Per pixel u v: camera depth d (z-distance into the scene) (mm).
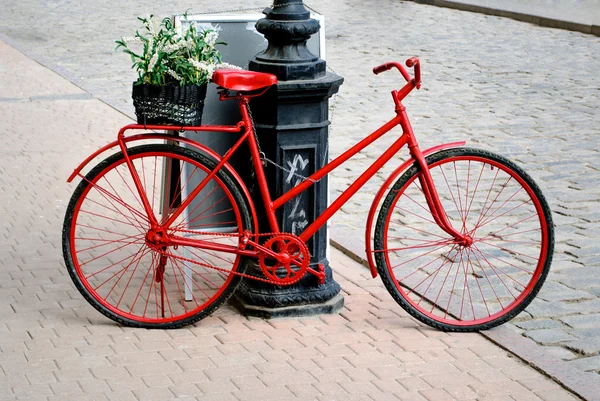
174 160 5273
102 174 5055
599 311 5375
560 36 15727
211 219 5453
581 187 7742
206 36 4977
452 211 7141
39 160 8547
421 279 5836
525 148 8930
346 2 21031
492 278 5859
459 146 5109
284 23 5047
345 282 5828
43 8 19719
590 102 10906
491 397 4352
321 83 5062
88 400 4289
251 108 5211
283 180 5164
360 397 4348
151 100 4867
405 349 4867
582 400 4328
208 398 4328
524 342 4930
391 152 5074
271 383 4473
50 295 5523
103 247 6340
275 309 5227
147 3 20344
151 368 4625
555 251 6305
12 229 6715
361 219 7133
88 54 14172
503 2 19047
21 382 4449
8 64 13266
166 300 5477
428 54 14164
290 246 5082
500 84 11961
